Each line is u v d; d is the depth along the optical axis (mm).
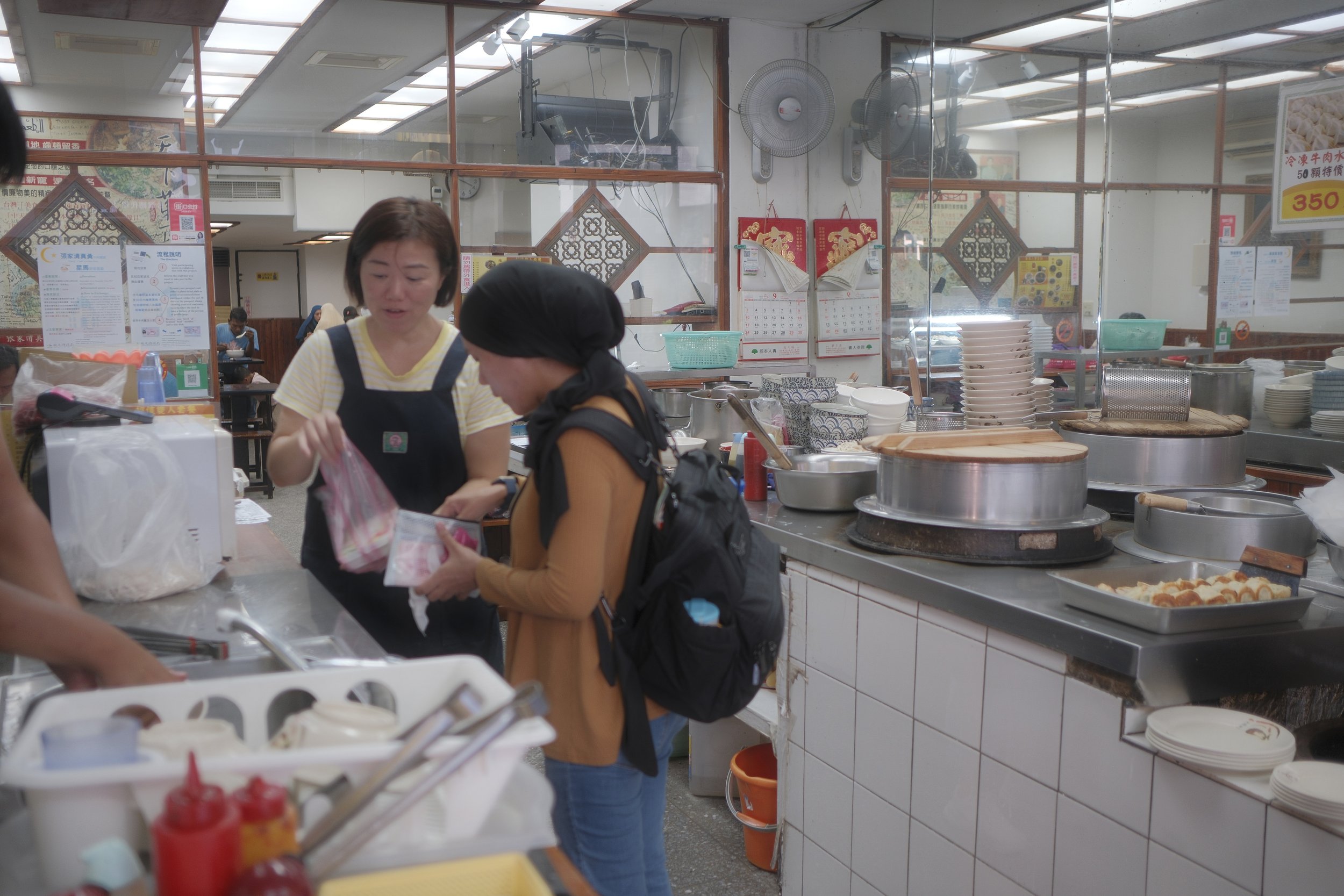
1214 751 1488
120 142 4664
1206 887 1540
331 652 1351
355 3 4648
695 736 3094
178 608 1616
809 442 3354
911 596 2086
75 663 963
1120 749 1666
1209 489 2396
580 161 5312
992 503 2139
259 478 8023
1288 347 3016
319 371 1906
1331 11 2807
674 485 1531
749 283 5562
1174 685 1642
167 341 4824
